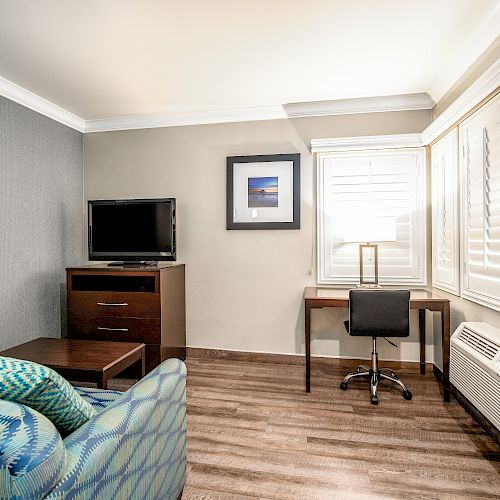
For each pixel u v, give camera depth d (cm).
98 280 348
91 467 92
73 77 283
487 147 218
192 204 368
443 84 288
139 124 375
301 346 347
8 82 287
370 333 265
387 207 328
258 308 355
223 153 361
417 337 329
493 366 190
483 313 234
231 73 277
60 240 355
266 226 350
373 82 294
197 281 367
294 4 196
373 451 203
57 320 351
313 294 297
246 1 193
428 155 323
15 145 301
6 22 210
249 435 220
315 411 251
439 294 306
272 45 238
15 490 73
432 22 213
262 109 347
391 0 193
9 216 296
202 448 206
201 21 211
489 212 217
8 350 236
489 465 190
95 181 389
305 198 346
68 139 368
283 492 170
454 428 228
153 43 235
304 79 288
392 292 260
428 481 178
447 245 283
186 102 335
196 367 339
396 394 279
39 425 85
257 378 312
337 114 339
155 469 131
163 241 339
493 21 208
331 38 229
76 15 204
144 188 378
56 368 205
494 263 212
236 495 168
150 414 126
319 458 197
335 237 337
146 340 310
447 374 264
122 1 192
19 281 306
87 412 112
